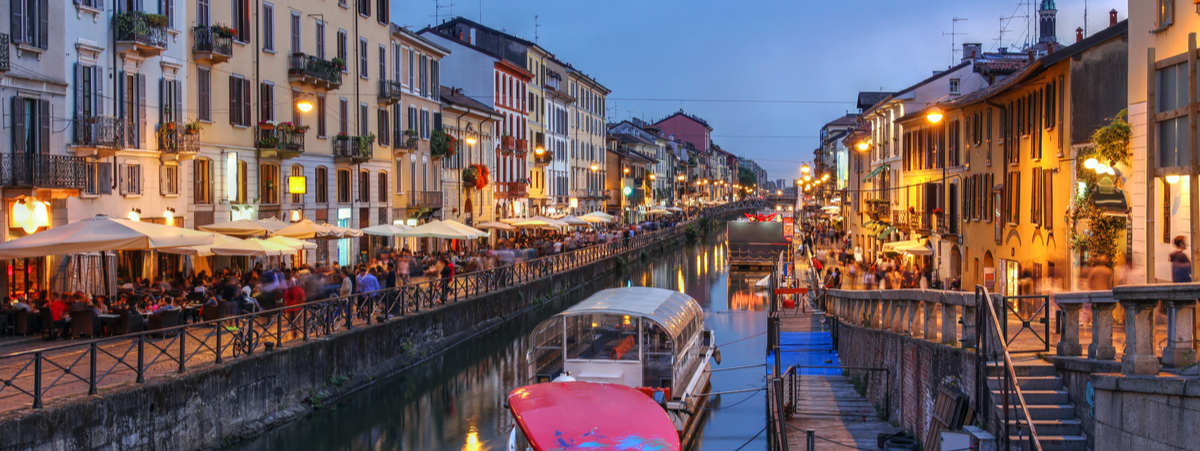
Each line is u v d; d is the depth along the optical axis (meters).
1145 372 7.45
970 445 9.41
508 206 61.41
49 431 11.68
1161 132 12.08
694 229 88.69
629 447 9.76
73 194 22.64
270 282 23.08
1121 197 18.23
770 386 18.11
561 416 10.51
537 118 70.38
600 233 60.88
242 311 21.08
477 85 59.00
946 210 35.12
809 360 22.41
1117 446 7.59
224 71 29.88
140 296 20.81
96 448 12.52
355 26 38.75
